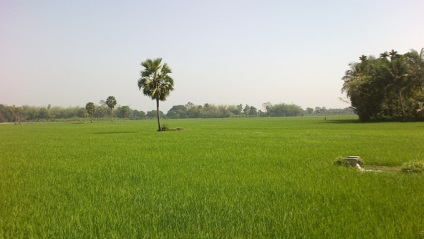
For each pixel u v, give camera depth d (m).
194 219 7.75
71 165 17.12
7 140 38.12
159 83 55.50
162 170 14.88
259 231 6.93
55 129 71.62
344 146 23.81
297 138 33.31
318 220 7.47
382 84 71.81
